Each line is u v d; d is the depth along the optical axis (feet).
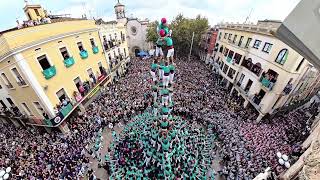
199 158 57.00
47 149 58.44
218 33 123.54
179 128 61.57
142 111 80.43
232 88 95.50
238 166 51.03
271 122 72.49
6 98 67.41
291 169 22.08
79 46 78.18
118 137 67.72
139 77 113.60
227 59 103.55
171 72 43.80
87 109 79.82
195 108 77.92
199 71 128.06
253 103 76.48
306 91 82.17
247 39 86.58
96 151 60.18
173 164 52.44
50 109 62.03
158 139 51.08
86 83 79.82
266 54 72.95
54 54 64.49
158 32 40.96
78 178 51.29
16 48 51.34
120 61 119.03
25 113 66.74
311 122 76.07
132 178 50.93
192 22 152.46
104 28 104.99
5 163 53.93
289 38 6.76
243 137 60.44
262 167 49.83
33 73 56.80
